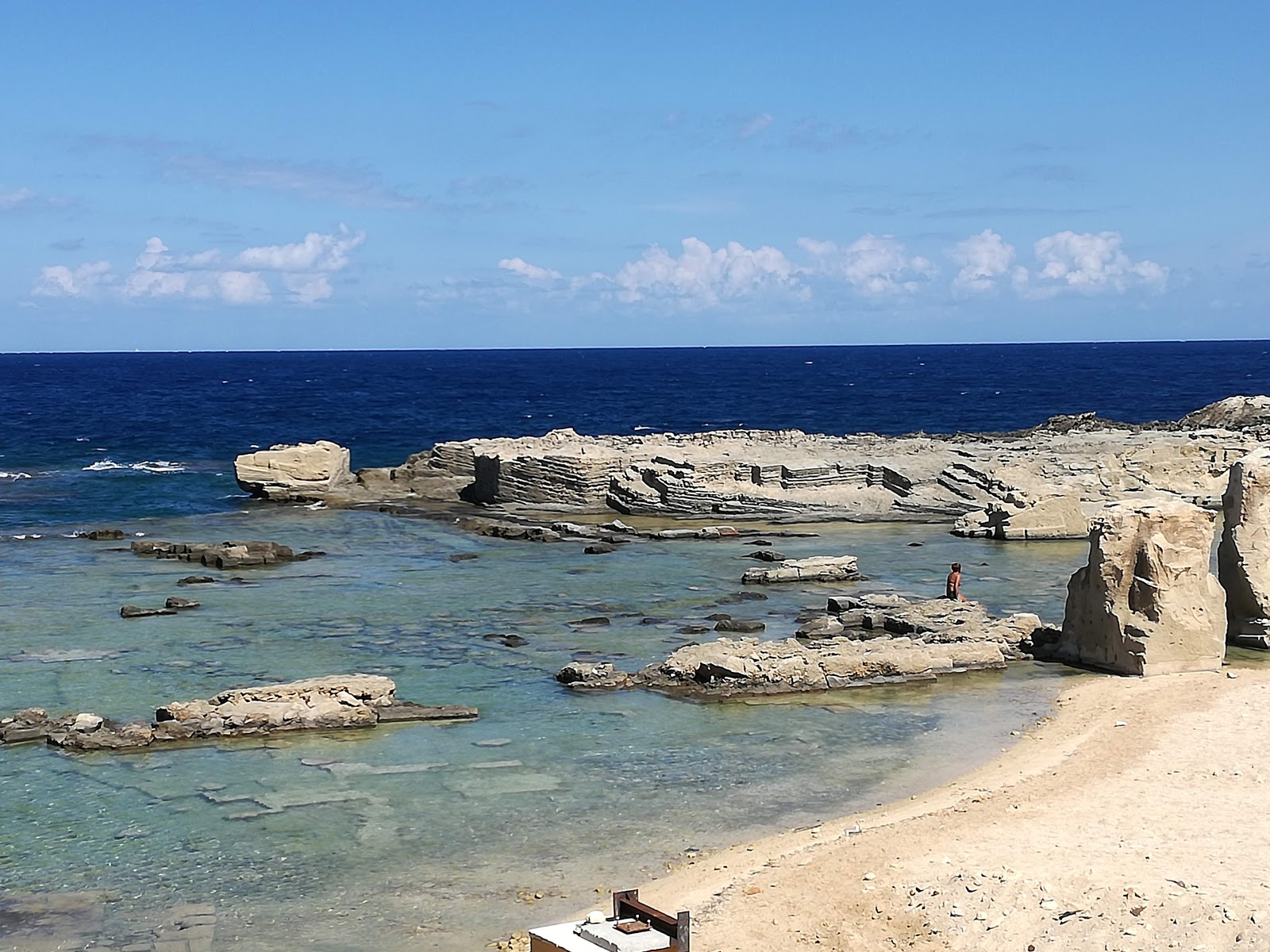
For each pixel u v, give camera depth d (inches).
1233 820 920.3
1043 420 5703.7
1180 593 1448.1
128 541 2463.1
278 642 1642.5
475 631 1707.7
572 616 1793.8
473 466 3058.6
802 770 1162.0
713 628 1705.2
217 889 914.7
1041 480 2640.3
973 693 1406.3
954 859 871.7
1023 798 1011.3
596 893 900.0
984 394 7524.6
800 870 877.2
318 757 1200.8
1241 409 3937.0
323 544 2420.0
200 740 1248.2
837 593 1942.7
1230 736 1154.0
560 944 681.6
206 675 1480.1
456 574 2121.1
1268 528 1574.8
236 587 2006.6
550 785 1125.7
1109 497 2608.3
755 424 5634.8
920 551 2314.2
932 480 2765.7
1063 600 1895.9
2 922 862.5
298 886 917.8
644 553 2315.5
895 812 1033.5
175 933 845.2
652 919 698.8
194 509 2888.8
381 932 844.6
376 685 1352.1
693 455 2915.8
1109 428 4010.8
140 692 1413.6
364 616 1798.7
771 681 1429.6
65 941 834.2
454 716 1320.1
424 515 2783.0
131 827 1029.8
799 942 776.9
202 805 1076.5
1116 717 1259.8
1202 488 2751.0
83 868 951.6
